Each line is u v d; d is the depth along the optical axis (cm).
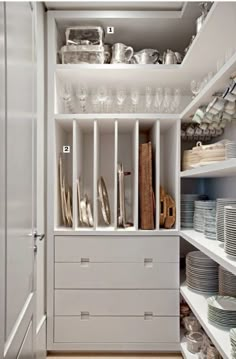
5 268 83
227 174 165
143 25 198
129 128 215
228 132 184
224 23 138
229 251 112
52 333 186
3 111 80
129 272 187
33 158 128
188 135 201
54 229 188
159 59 205
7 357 84
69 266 187
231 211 112
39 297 177
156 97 198
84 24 198
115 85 216
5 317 83
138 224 194
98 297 186
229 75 120
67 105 212
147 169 189
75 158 188
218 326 127
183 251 231
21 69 103
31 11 122
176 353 188
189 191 237
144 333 186
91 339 186
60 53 203
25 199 111
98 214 221
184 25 198
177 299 187
